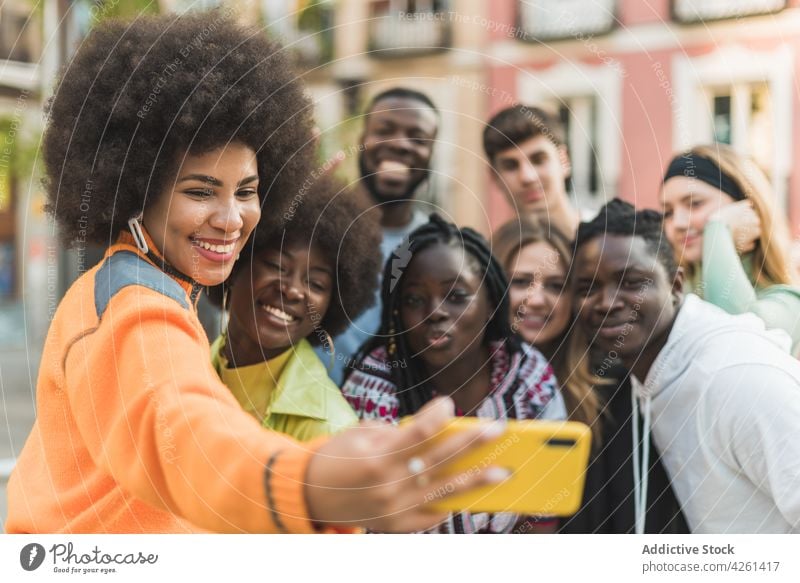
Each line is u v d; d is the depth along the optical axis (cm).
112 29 70
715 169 111
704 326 99
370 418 98
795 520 89
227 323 93
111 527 66
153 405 46
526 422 47
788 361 94
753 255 109
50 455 64
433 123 131
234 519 39
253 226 69
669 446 99
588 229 109
